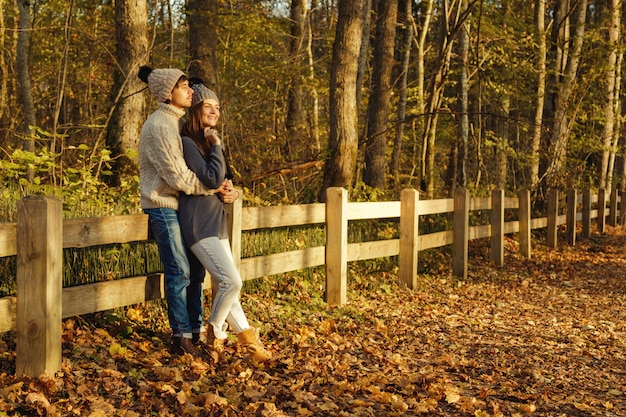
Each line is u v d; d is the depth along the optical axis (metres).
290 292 7.68
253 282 7.42
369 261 9.66
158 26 14.66
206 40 12.66
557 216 15.34
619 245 16.83
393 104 21.62
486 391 5.11
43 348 4.30
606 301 9.90
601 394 5.48
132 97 9.36
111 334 5.31
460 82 19.00
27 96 12.88
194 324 5.30
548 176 19.86
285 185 13.82
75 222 4.67
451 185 22.83
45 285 4.29
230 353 5.39
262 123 16.58
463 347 6.66
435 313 8.07
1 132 15.34
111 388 4.32
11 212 5.86
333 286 7.66
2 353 4.62
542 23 19.72
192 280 5.26
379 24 16.55
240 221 6.32
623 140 26.08
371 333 6.79
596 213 19.17
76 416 3.89
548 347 6.91
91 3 13.58
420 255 11.12
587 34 19.81
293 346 5.89
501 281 10.82
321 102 22.50
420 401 4.85
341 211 7.59
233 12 14.69
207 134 4.96
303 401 4.55
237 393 4.49
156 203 4.89
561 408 4.99
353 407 4.60
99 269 5.78
